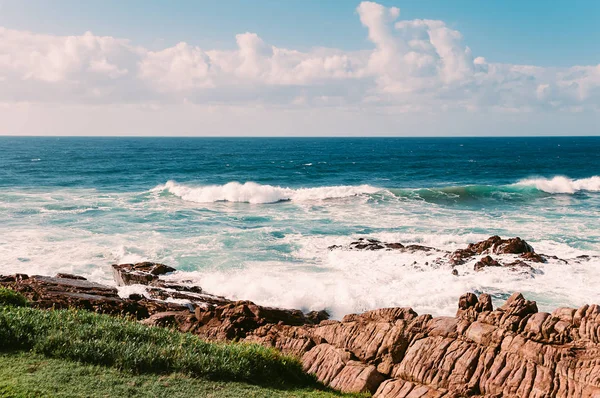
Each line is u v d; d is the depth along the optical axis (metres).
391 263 24.56
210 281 21.55
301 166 88.75
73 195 47.03
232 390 9.48
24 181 58.16
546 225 34.03
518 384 9.96
